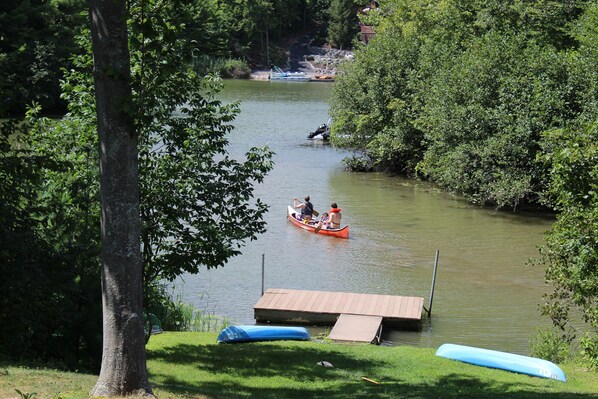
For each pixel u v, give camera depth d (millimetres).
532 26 86500
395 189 80938
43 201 30266
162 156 31625
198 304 45500
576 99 67375
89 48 31109
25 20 129500
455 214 69438
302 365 32094
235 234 31547
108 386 20266
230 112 32969
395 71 88500
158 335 37406
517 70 71625
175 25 23828
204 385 27547
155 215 31250
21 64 36250
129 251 20312
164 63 25891
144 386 20547
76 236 30391
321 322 42562
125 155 20188
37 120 31922
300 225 63625
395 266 53094
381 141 87312
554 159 30812
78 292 28688
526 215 69562
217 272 51719
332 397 26094
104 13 19875
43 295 27703
